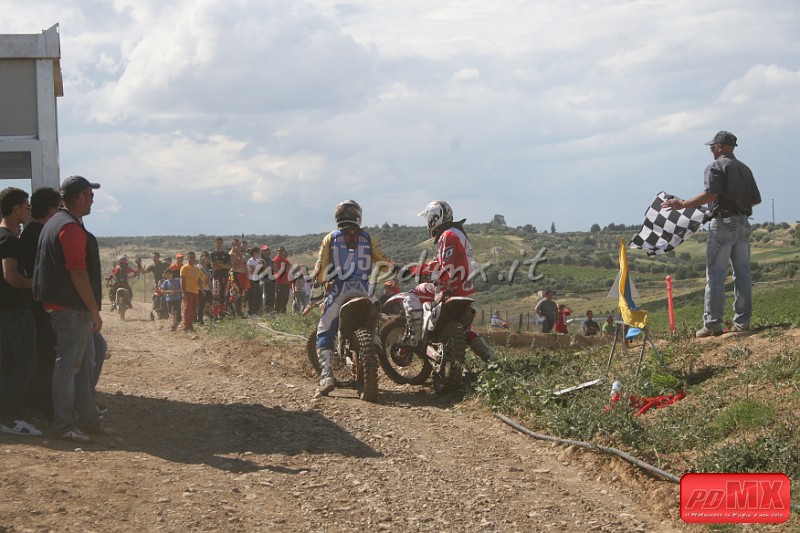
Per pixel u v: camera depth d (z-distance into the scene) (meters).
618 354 10.11
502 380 9.24
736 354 8.74
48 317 7.36
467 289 9.84
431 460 7.18
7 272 6.73
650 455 6.93
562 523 5.77
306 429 7.96
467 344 10.37
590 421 7.66
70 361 6.66
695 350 9.31
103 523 4.98
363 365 9.42
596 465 6.96
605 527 5.72
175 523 5.16
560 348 13.18
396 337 10.67
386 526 5.56
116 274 24.52
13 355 6.80
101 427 7.20
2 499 5.06
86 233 6.70
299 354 12.42
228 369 11.46
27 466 5.78
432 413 8.96
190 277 17.12
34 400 7.36
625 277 8.91
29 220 7.79
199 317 18.16
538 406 8.62
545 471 6.98
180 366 11.71
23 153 9.01
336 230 9.91
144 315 24.42
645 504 6.16
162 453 6.73
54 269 6.52
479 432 8.21
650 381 8.49
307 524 5.48
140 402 8.62
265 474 6.45
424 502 6.08
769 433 6.68
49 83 8.48
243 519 5.40
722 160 9.22
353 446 7.48
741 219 9.36
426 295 10.12
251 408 8.74
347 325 9.70
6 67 8.47
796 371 7.80
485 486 6.53
